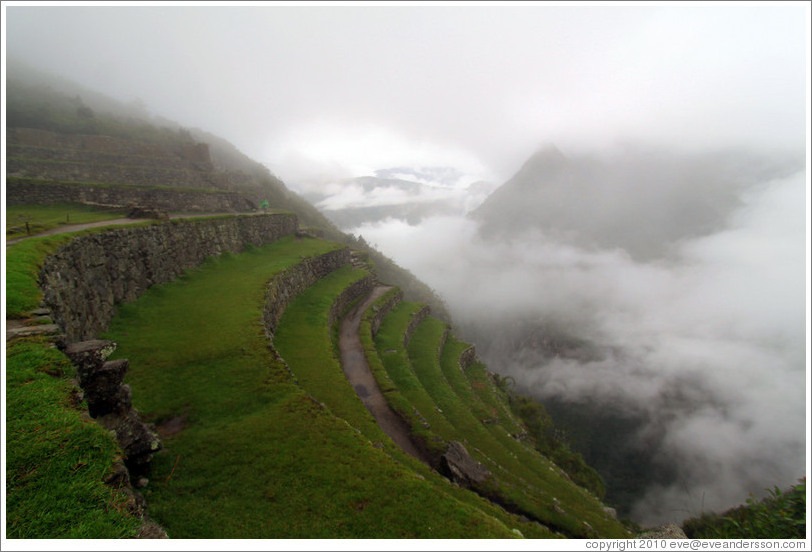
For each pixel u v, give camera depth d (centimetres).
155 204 3800
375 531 905
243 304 2350
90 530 585
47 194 3094
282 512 939
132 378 1528
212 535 852
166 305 2320
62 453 674
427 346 4256
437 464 1936
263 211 5091
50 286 1442
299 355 2373
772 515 882
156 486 998
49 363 872
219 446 1173
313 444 1196
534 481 2370
